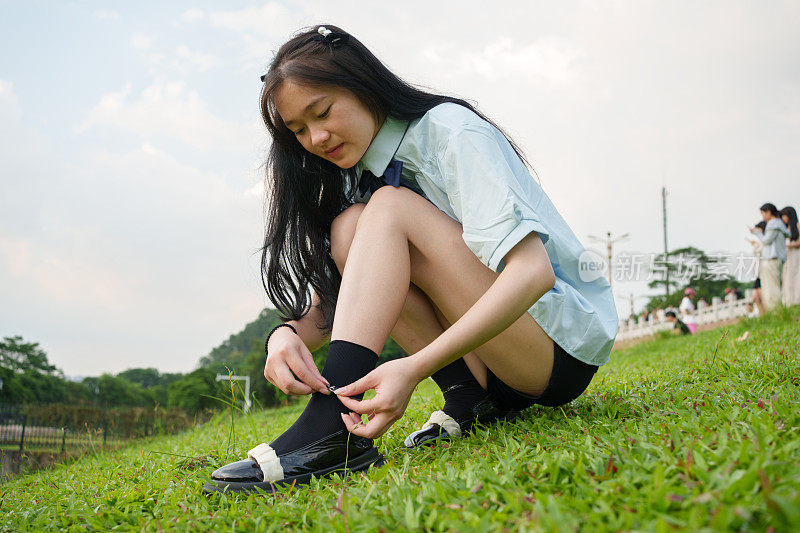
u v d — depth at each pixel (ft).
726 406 5.14
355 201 6.49
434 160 5.52
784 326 16.39
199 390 170.50
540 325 5.26
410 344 6.23
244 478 4.81
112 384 274.16
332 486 4.49
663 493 2.92
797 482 2.69
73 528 4.49
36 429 34.30
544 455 3.92
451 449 5.37
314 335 6.39
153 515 4.66
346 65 5.32
